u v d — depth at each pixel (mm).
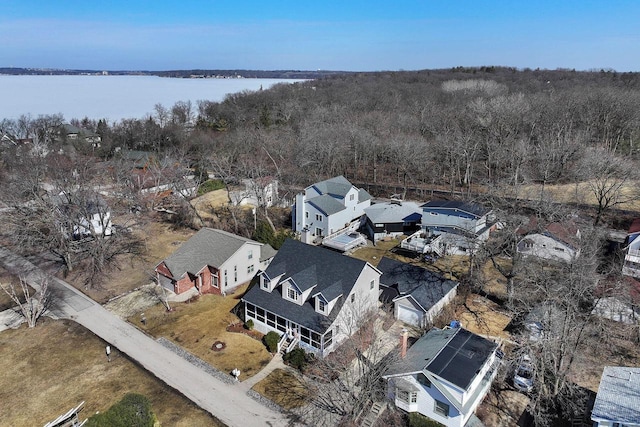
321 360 29344
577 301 28797
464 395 24406
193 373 30422
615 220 55312
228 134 95688
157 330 35594
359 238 51125
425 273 37844
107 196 60562
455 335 29312
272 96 137500
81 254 49062
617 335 32469
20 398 28172
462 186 73688
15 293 41062
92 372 30562
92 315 37938
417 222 53406
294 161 76750
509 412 26500
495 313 36688
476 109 85438
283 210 63906
